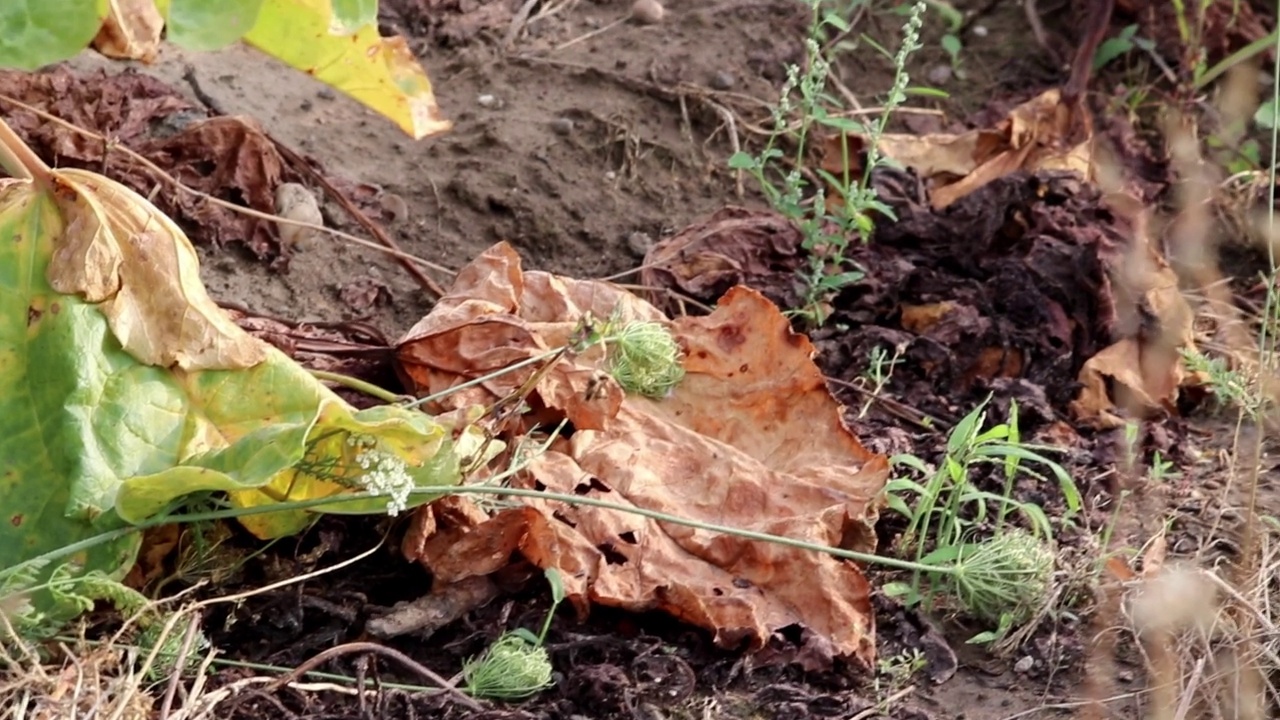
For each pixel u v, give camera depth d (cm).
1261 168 245
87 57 234
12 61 181
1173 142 230
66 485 184
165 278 187
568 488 195
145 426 186
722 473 198
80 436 183
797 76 252
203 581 183
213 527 190
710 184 239
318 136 237
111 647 177
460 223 231
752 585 192
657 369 202
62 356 184
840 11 260
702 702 185
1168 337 216
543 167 236
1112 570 193
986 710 186
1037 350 217
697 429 203
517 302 208
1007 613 191
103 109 226
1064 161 235
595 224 233
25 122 221
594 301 209
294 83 244
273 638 187
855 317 222
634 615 191
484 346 203
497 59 250
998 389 214
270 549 192
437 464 187
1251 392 213
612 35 255
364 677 183
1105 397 214
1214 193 238
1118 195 228
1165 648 181
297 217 225
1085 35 247
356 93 196
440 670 186
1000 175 234
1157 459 204
